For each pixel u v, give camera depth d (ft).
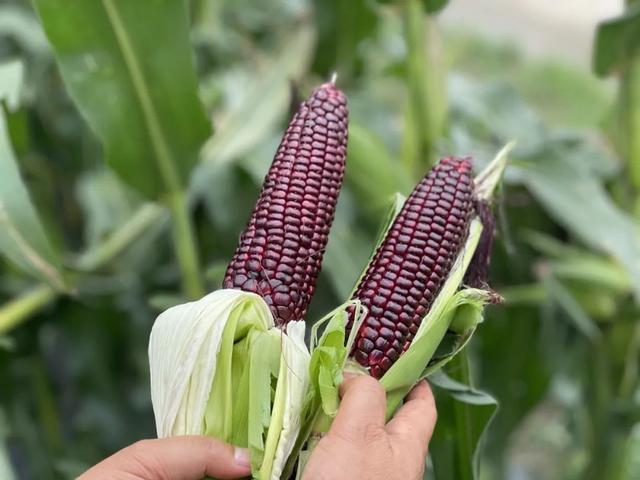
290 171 1.02
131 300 2.41
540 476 3.12
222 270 1.65
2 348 2.25
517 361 2.32
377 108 2.45
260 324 0.94
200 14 2.88
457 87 2.35
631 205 2.07
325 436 0.86
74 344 2.39
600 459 2.17
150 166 1.62
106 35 1.44
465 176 1.06
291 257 0.99
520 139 2.22
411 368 0.96
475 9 6.56
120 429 2.54
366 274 1.05
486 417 1.23
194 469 0.88
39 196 2.67
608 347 2.09
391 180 1.79
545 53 6.09
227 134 2.13
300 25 2.59
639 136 2.01
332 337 0.91
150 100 1.52
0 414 2.11
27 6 2.90
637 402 2.09
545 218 2.22
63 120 2.77
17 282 2.27
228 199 2.28
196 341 0.92
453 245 1.03
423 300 1.01
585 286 1.99
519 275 2.21
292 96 1.88
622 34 1.90
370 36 2.57
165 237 2.45
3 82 1.54
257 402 0.90
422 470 0.92
